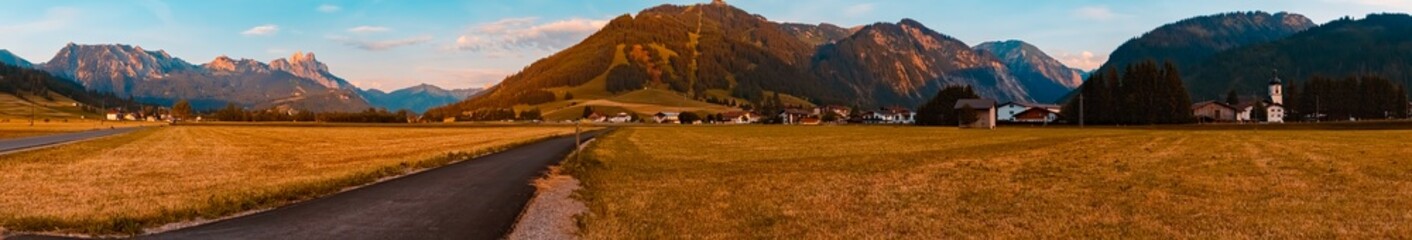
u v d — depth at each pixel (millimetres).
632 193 20500
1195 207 15812
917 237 13062
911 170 26375
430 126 137500
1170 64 125000
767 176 25172
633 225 14852
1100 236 12812
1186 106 120562
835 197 18609
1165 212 15203
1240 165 26219
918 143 53875
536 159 35500
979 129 102875
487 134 83688
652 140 64312
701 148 49312
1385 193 17500
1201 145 40375
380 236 13891
